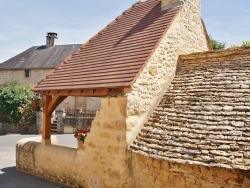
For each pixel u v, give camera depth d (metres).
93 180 7.50
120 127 6.89
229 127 5.63
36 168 9.62
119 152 6.84
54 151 8.93
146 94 7.29
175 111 6.91
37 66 29.47
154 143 6.27
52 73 10.02
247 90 6.36
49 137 9.73
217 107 6.27
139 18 10.12
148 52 7.56
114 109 7.10
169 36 8.13
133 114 6.94
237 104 6.10
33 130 20.02
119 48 8.84
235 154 5.02
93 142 7.61
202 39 10.02
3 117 20.52
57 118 20.80
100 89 7.48
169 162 5.71
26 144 10.25
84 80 8.21
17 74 30.55
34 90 9.59
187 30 9.01
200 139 5.67
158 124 6.82
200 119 6.20
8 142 16.38
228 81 6.91
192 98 7.00
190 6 9.26
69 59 10.41
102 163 7.27
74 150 8.43
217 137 5.52
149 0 10.98
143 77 7.21
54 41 32.97
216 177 5.13
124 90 6.92
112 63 8.23
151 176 6.16
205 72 7.73
